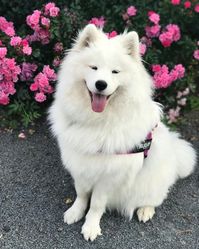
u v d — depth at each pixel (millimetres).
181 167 1251
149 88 966
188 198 1263
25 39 1412
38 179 1283
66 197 1227
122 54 934
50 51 1526
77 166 1024
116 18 1559
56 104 1051
